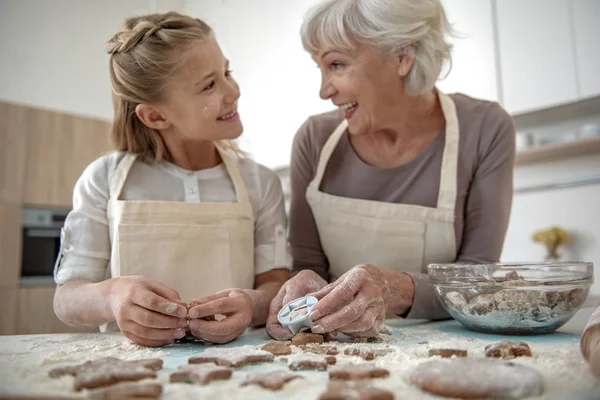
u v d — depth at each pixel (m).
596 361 0.50
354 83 1.06
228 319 0.80
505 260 2.40
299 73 3.00
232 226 1.11
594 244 2.11
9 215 2.73
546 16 2.20
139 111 1.09
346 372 0.52
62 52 3.62
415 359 0.61
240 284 1.12
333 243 1.24
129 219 1.04
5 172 2.74
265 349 0.68
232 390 0.48
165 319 0.77
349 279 0.80
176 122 1.08
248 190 1.20
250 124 3.30
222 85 1.06
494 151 1.15
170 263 1.06
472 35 2.41
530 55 2.25
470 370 0.48
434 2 1.08
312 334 0.77
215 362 0.60
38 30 3.53
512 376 0.46
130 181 1.12
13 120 2.79
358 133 1.16
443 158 1.15
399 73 1.07
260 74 3.23
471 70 2.42
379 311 0.80
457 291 0.86
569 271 0.79
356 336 0.79
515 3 2.29
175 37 1.03
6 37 3.41
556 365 0.55
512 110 2.30
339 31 1.02
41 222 2.86
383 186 1.21
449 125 1.17
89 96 3.73
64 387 0.49
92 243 1.06
